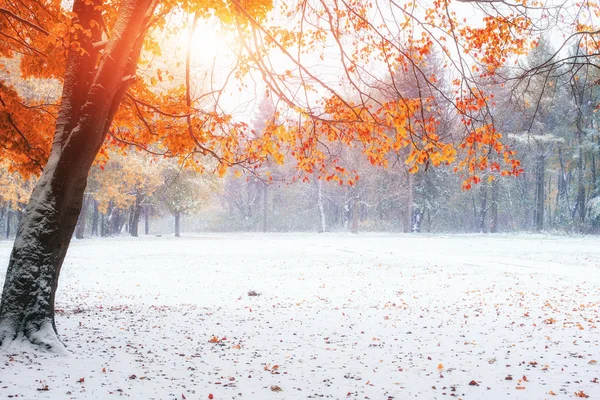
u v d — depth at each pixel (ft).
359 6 31.83
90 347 28.43
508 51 29.37
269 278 69.72
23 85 91.71
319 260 93.76
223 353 28.96
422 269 78.89
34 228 26.89
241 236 202.08
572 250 110.32
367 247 125.70
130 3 27.07
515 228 249.55
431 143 28.63
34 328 26.09
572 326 36.58
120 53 27.22
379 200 225.76
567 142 192.13
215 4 27.04
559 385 22.44
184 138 36.76
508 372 24.90
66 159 27.27
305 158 33.78
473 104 28.14
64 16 30.32
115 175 149.38
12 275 26.53
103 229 203.41
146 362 25.93
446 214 262.26
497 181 212.02
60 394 19.69
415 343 32.12
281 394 21.31
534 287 58.59
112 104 29.01
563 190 232.32
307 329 36.76
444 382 23.32
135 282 65.36
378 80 28.86
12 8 34.53
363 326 37.99
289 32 32.48
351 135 33.45
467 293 55.06
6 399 18.56
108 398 19.63
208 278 69.67
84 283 63.77
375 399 20.77
